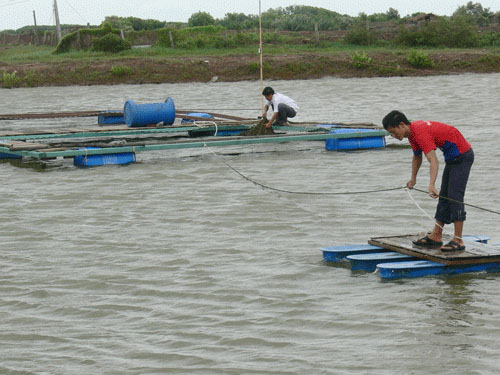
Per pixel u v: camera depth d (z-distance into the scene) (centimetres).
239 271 808
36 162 1570
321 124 1869
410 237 861
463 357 572
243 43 4847
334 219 1028
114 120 2428
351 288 741
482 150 1570
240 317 673
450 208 792
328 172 1398
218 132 1978
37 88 3912
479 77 3791
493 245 826
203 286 761
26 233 996
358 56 4103
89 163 1498
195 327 652
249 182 1313
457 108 2488
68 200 1194
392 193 1184
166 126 1859
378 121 2233
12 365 584
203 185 1292
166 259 860
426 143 765
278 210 1091
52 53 4869
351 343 607
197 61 4172
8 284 783
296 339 620
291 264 827
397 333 623
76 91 3703
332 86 3575
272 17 7500
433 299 700
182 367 572
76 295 745
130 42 4997
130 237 963
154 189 1266
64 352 607
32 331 653
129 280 786
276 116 1761
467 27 4809
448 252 786
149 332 644
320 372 555
